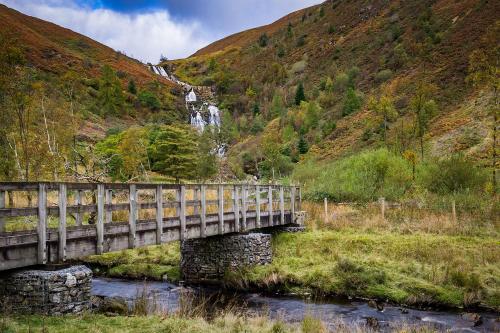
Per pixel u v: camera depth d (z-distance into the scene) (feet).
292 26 563.48
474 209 79.05
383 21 363.35
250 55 542.16
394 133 162.40
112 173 117.29
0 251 28.94
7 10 446.19
